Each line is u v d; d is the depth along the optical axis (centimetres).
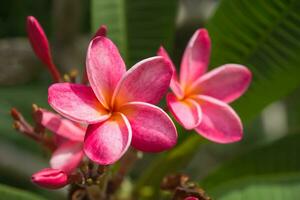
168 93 44
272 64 52
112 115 39
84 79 45
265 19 51
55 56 69
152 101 39
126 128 38
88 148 37
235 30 52
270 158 56
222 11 51
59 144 43
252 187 55
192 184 45
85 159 43
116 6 57
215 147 92
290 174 56
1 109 75
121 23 57
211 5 82
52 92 38
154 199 52
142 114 39
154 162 52
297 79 52
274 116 86
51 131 46
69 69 69
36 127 45
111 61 40
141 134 38
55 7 66
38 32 46
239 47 52
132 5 57
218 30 52
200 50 46
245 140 91
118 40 56
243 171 56
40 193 72
